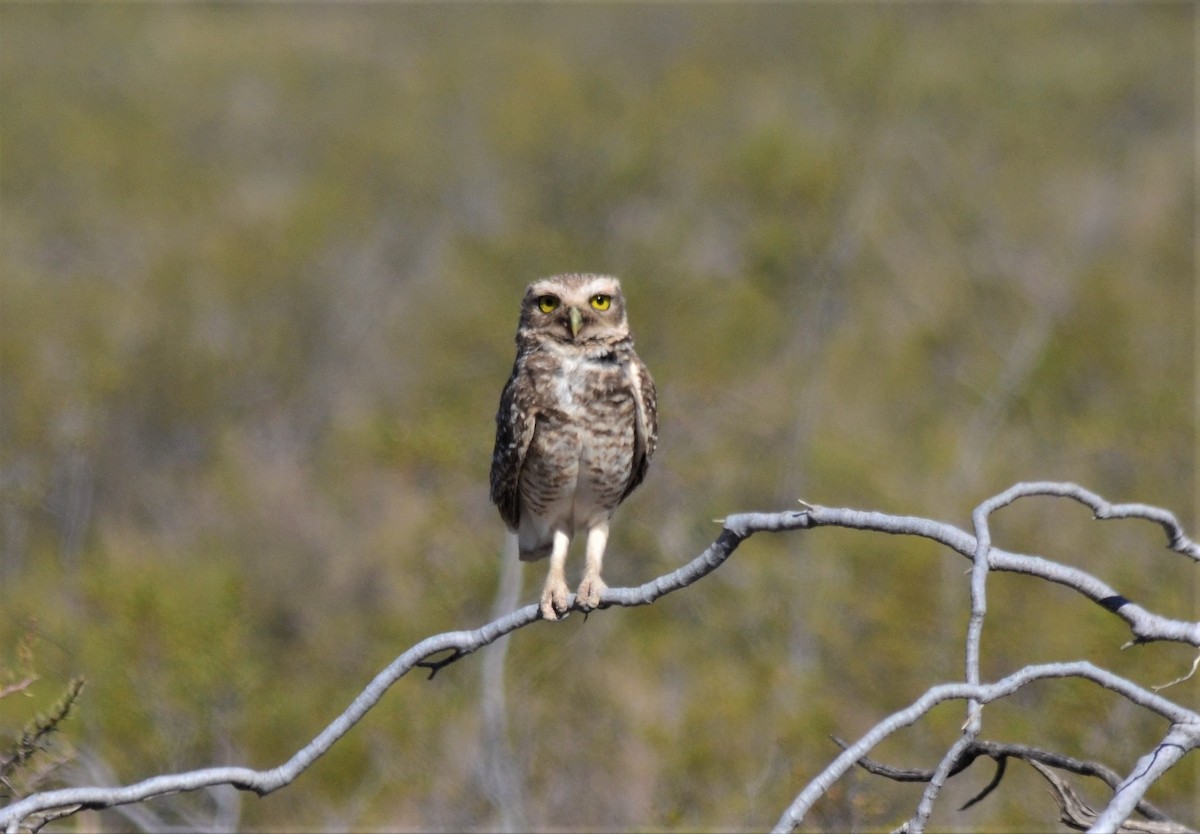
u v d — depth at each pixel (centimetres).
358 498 1593
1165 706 526
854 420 1848
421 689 1284
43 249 2761
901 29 2938
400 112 3650
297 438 1981
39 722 700
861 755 505
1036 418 1856
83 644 1180
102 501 1758
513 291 2050
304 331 2300
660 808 1116
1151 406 1794
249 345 2236
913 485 1634
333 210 2762
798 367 1845
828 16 3872
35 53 4144
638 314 1883
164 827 1018
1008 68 3641
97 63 4197
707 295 1923
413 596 1433
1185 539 599
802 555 1458
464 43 4547
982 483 1650
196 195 3112
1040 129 3253
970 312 2181
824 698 1244
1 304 2238
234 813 1080
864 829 1000
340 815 1168
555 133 2536
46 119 3391
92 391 1945
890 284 2245
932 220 2441
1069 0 4328
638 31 4588
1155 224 2594
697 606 1424
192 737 1171
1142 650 1194
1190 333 2033
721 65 3384
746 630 1377
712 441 1684
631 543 1512
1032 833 1096
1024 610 1321
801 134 2362
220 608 1252
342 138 3397
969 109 3256
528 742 1202
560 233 2144
